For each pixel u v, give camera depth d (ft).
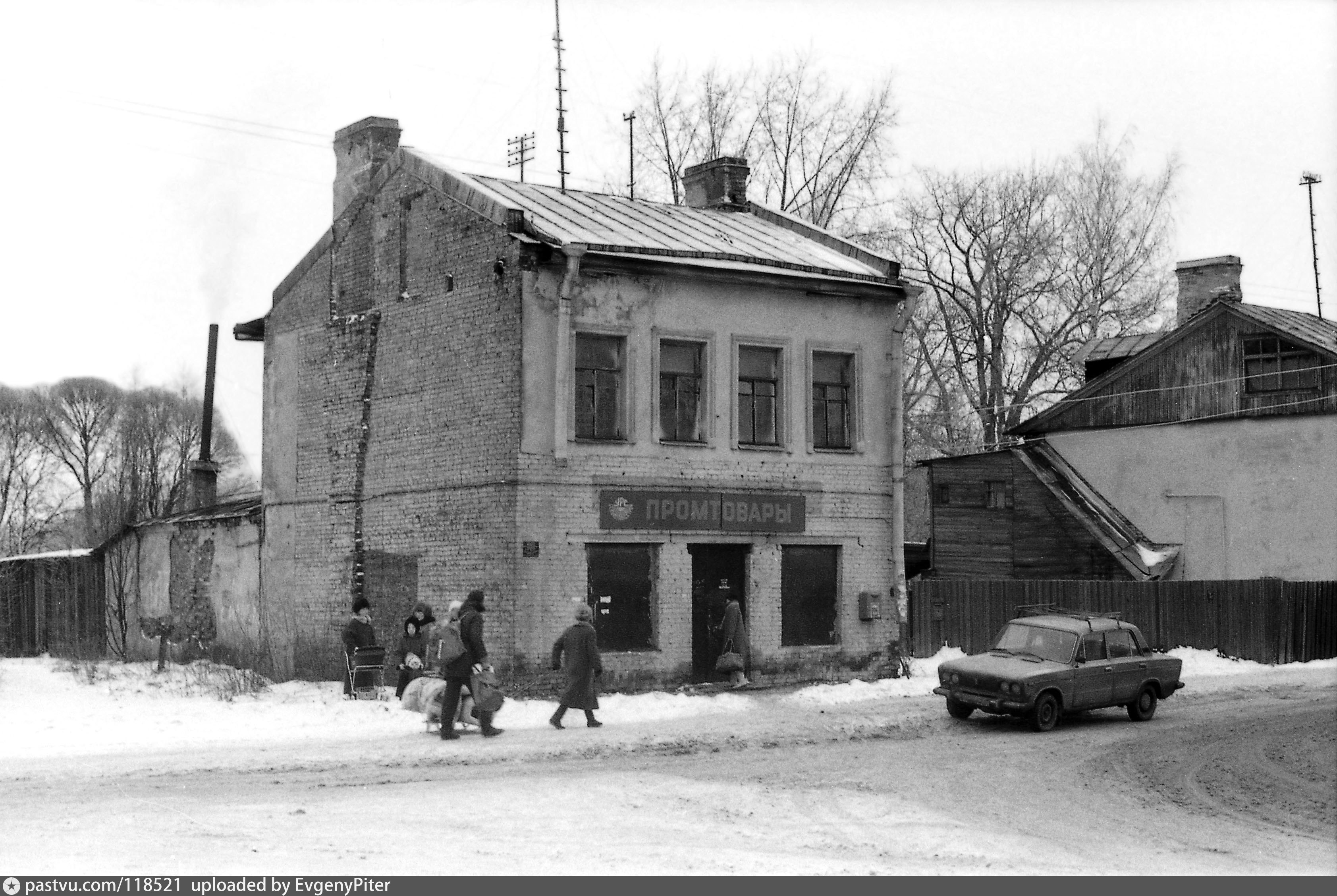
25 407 210.79
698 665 83.25
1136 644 73.97
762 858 38.93
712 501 82.64
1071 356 147.02
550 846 39.93
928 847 41.14
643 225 89.92
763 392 86.53
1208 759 59.41
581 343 79.46
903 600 90.94
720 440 83.61
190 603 109.50
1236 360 122.93
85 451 212.64
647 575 81.20
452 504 81.30
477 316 80.43
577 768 54.85
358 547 89.71
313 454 95.04
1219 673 101.71
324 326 95.14
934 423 161.27
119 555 119.34
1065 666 69.56
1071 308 151.74
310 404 95.91
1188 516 124.77
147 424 211.00
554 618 77.05
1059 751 61.46
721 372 83.92
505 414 77.56
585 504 78.38
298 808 44.80
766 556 85.30
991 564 129.08
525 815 44.52
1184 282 139.23
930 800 49.14
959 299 153.07
